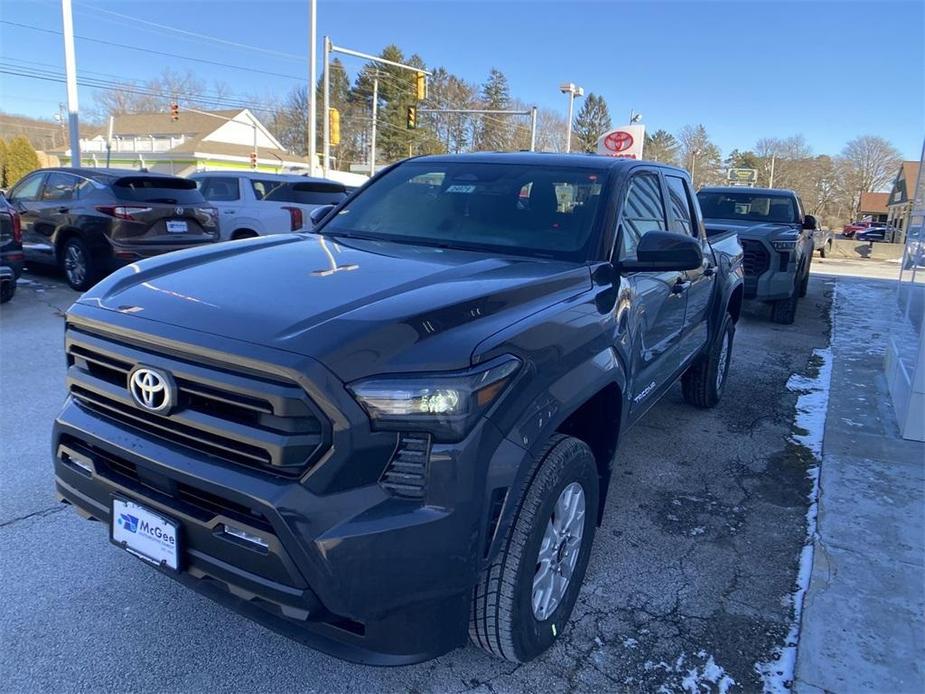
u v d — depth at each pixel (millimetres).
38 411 5062
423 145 74875
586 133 92750
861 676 2625
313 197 13242
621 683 2584
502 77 85125
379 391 1967
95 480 2391
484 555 2141
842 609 3021
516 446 2186
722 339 5609
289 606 2002
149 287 2520
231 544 2053
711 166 99562
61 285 10391
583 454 2623
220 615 2877
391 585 1991
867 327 9797
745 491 4246
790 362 7582
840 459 4691
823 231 25438
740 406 5926
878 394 6305
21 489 3871
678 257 3021
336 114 22688
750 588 3209
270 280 2533
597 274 3074
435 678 2580
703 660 2719
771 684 2600
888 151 83250
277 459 1963
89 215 9461
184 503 2168
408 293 2348
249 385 1990
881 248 29875
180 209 9961
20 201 10500
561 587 2686
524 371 2242
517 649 2434
